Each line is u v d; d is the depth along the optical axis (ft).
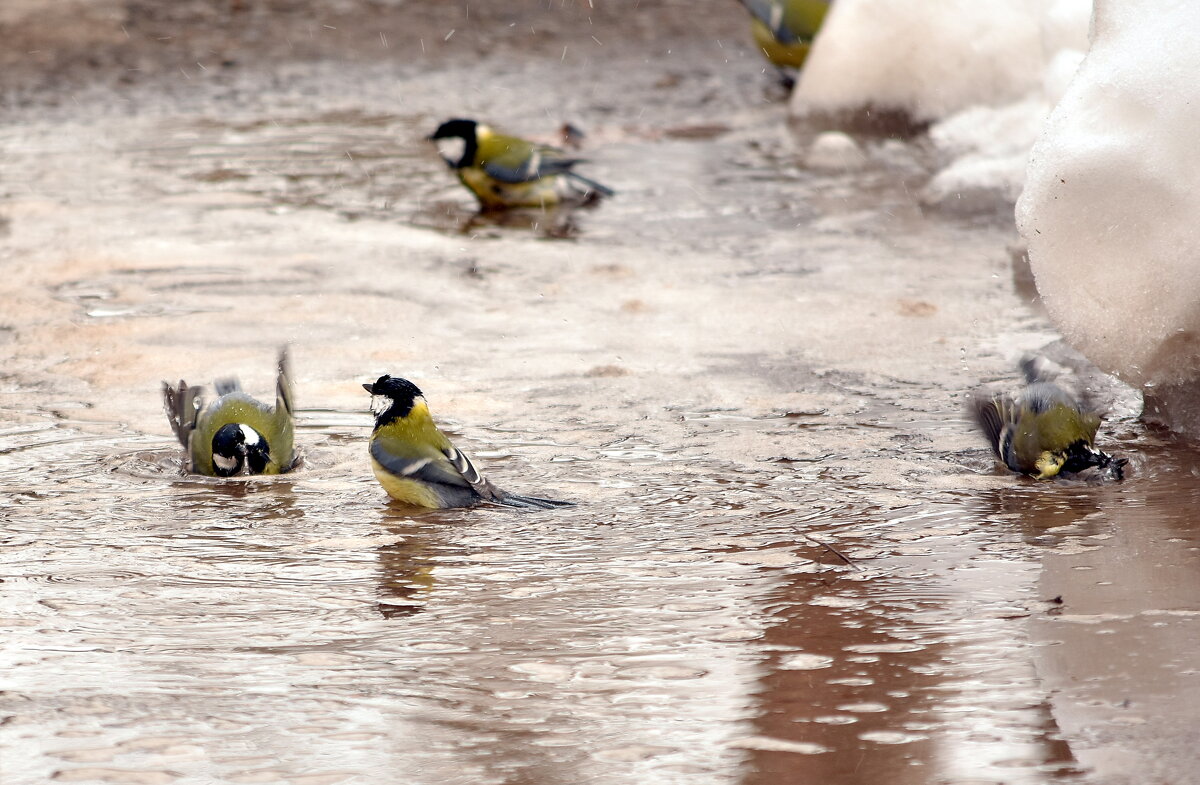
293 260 59.41
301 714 21.13
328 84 108.88
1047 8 82.28
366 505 32.60
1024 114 76.64
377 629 24.82
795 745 19.74
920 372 42.91
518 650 23.72
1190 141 32.76
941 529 29.84
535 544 29.66
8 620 25.13
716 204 71.31
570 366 44.19
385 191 75.15
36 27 123.54
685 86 108.27
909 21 85.25
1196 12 33.60
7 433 37.60
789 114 92.32
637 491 33.14
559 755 19.65
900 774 18.67
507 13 137.59
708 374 43.14
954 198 69.05
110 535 30.25
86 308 51.24
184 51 118.83
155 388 41.96
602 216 69.21
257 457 34.17
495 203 71.15
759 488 33.17
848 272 56.85
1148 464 34.01
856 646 23.40
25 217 67.21
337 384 42.57
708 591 26.50
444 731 20.51
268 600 26.35
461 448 36.47
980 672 22.03
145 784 18.80
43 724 20.72
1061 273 35.14
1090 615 24.26
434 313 50.96
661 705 21.31
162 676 22.61
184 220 67.05
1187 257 32.91
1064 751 19.08
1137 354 34.83
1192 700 20.44
